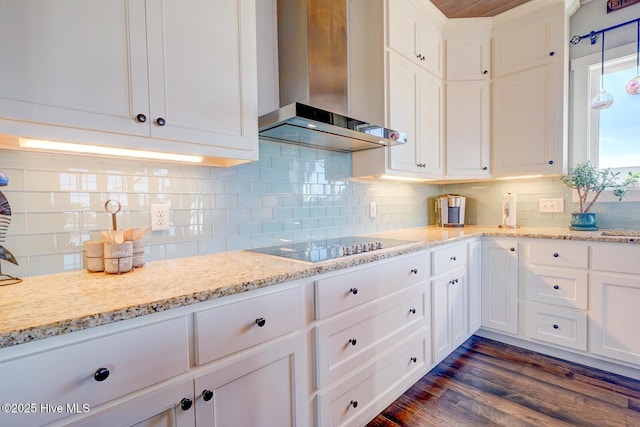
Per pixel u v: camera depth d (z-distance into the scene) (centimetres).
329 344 120
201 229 142
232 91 120
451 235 211
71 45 85
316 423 117
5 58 76
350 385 129
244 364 94
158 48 101
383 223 239
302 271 109
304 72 162
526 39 225
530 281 210
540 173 222
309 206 187
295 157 180
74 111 86
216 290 86
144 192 126
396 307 154
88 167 114
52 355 63
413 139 210
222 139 117
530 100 224
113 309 70
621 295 177
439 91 234
